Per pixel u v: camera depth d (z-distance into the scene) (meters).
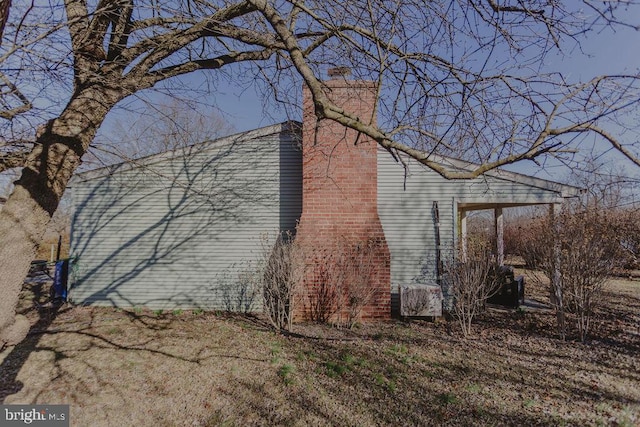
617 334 7.12
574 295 6.89
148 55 4.28
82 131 3.57
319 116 3.13
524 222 18.36
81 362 5.57
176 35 4.36
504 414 4.08
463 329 7.23
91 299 8.94
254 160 9.27
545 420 3.94
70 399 4.51
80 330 7.10
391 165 9.16
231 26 4.65
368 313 8.05
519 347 6.39
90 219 9.06
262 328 7.47
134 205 9.09
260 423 3.97
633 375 5.14
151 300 8.94
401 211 9.07
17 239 3.13
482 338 6.92
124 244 9.03
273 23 3.39
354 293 7.85
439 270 8.84
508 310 9.12
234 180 9.22
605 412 4.11
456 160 8.99
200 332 7.09
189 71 4.75
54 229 15.71
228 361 5.62
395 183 9.12
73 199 9.05
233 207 9.17
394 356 5.86
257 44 4.90
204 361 5.62
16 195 3.23
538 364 5.56
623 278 13.74
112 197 9.09
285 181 9.22
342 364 5.49
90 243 9.02
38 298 9.95
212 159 9.24
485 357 5.85
